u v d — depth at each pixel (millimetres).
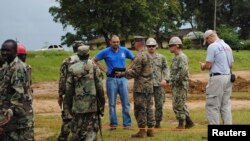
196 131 14742
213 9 116438
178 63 14695
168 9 87688
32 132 9266
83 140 10344
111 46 15297
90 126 10352
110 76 15297
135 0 76500
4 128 9062
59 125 16562
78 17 78875
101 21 76438
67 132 12555
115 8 75938
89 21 77938
